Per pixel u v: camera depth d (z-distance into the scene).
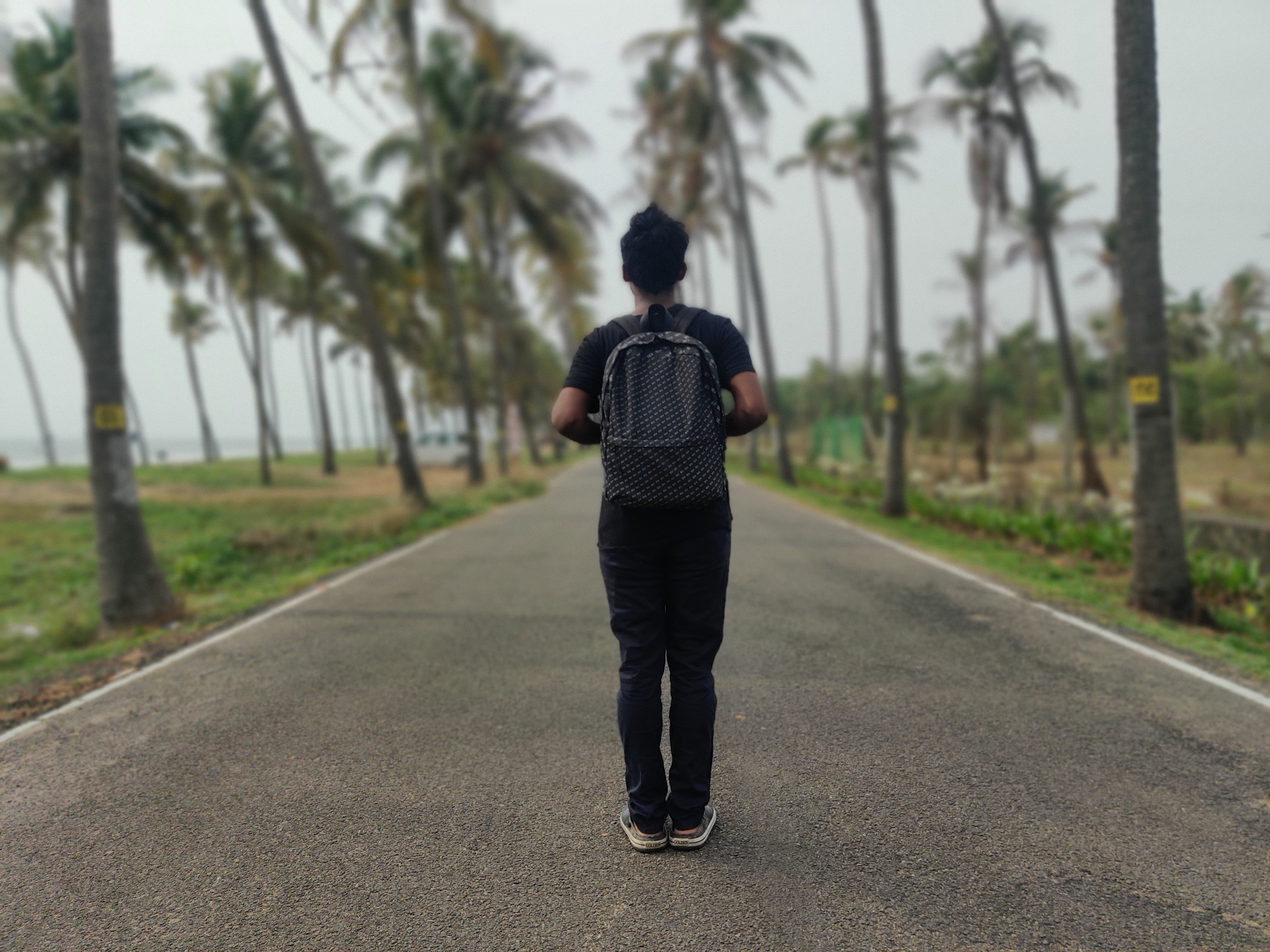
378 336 14.24
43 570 10.99
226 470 34.00
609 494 2.22
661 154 31.67
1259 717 3.51
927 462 29.31
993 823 2.57
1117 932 2.00
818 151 32.72
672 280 2.38
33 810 2.76
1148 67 5.76
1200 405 40.47
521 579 7.12
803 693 3.82
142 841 2.53
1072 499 11.33
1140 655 4.50
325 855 2.43
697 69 23.20
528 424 41.75
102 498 6.34
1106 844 2.43
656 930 2.04
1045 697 3.76
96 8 6.40
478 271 30.53
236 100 24.70
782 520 11.67
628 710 2.33
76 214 20.38
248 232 26.78
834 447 23.91
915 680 4.03
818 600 5.95
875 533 10.41
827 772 2.96
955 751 3.14
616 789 2.86
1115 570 7.62
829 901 2.15
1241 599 6.50
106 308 6.37
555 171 24.30
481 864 2.37
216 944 2.01
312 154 13.83
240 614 6.10
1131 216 5.85
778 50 20.84
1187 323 31.97
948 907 2.12
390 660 4.57
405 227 23.88
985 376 47.97
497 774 2.99
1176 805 2.68
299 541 10.73
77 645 6.22
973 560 8.12
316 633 5.33
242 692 4.05
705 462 2.15
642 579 2.31
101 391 6.34
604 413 2.24
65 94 19.08
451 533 11.21
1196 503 10.91
